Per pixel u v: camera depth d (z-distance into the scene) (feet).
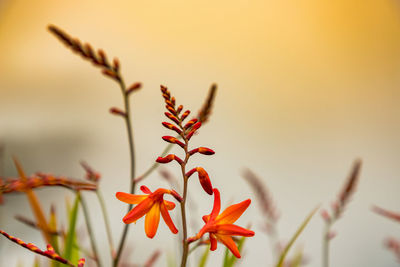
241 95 11.43
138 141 10.64
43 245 7.49
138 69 11.25
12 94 10.82
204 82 11.44
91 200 9.30
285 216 9.87
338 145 11.36
